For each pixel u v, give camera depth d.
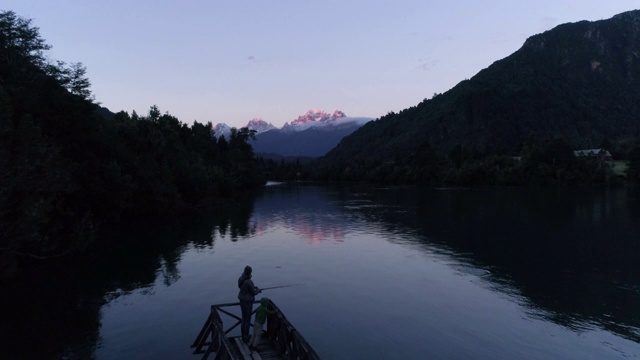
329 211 82.62
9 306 28.48
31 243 37.19
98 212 56.88
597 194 115.12
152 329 24.47
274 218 72.31
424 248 47.31
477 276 36.19
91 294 30.88
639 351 22.55
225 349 16.84
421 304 29.16
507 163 169.38
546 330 25.09
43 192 36.09
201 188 87.94
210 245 48.72
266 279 34.88
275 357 17.73
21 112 44.72
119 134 76.81
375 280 34.75
